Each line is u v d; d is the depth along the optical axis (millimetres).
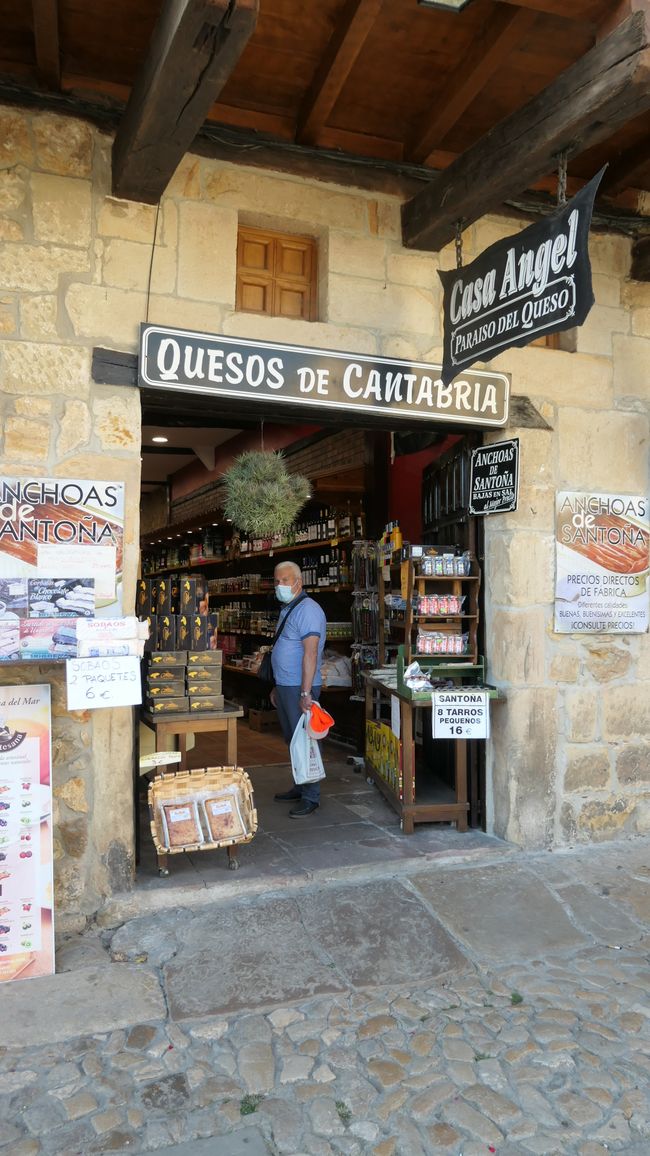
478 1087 2289
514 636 4086
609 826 4270
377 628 5730
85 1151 2031
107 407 3340
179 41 2404
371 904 3375
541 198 4242
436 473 4957
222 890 3418
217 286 3566
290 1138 2090
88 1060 2381
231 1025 2568
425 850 3893
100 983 2785
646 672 4395
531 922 3293
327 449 7055
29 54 3266
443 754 4793
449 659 4363
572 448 4270
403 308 3945
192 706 3688
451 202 3508
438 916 3305
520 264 3109
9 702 2885
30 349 3244
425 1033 2541
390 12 3115
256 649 8164
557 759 4164
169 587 3889
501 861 3922
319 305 3889
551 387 4242
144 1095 2244
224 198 3592
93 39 3170
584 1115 2182
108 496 3318
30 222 3256
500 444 4148
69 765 3221
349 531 6188
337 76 3299
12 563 3172
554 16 3096
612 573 4301
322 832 4164
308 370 3664
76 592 3248
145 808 4430
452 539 4676
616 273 4434
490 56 3197
